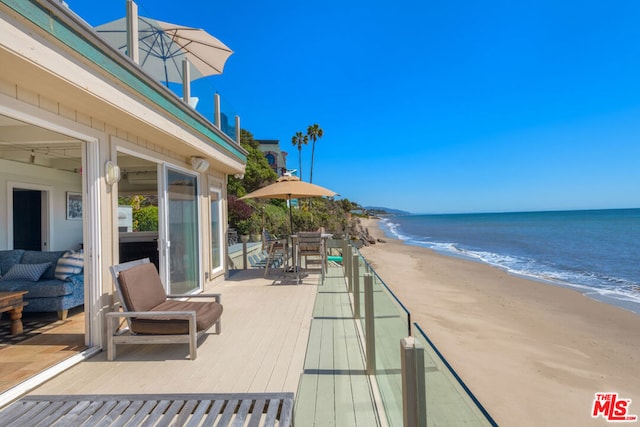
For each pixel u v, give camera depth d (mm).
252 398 2441
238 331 4199
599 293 10812
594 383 5078
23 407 2336
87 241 3596
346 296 6074
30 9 2320
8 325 4457
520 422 4145
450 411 1169
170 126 4500
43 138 4152
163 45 5414
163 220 5172
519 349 6348
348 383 2889
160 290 4070
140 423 2154
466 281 12875
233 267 9969
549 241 27781
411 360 1518
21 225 7574
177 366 3201
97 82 3061
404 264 17375
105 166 3787
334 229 29125
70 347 3578
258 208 21156
